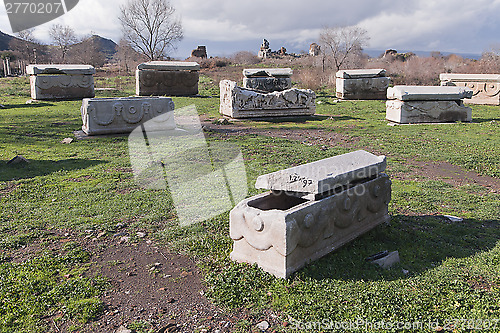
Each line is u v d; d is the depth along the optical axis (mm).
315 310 3381
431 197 6484
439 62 37156
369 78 21141
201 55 65250
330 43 35312
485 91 19594
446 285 3740
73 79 18703
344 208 4516
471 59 43156
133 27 37812
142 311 3449
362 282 3773
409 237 4844
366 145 10562
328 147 10211
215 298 3607
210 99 19906
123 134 11180
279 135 11781
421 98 13750
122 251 4566
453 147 10320
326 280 3781
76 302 3521
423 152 9773
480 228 5242
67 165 8031
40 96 18094
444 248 4582
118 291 3752
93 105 10766
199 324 3268
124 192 6492
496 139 11312
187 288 3818
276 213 3842
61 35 39281
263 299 3566
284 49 69125
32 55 41688
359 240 4727
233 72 37344
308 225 3988
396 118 14031
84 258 4359
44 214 5539
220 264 4215
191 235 4961
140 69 19953
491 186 7262
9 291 3639
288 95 15047
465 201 6348
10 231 4984
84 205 5910
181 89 21062
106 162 8289
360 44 35812
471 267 4125
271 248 3916
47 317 3334
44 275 3941
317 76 29156
